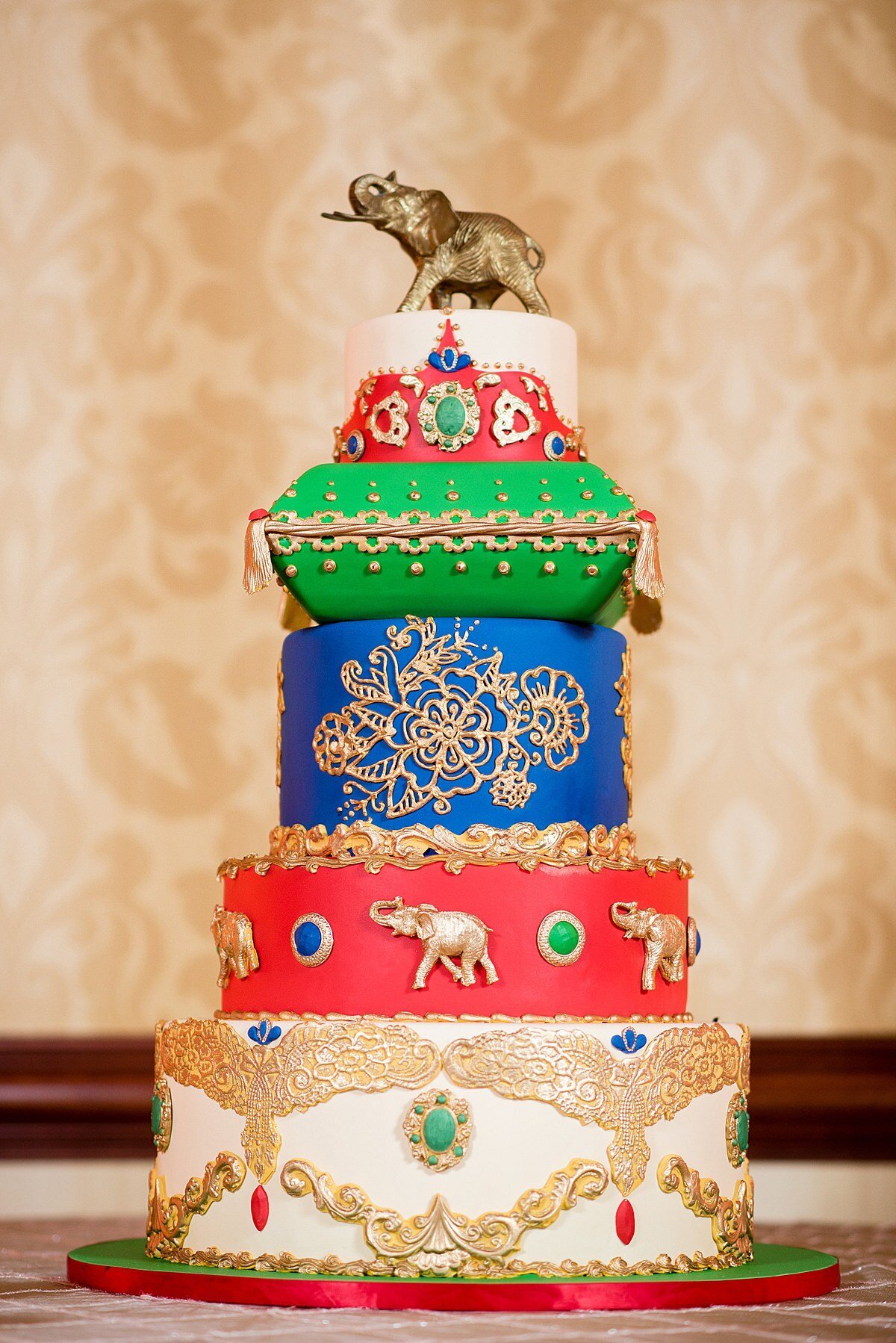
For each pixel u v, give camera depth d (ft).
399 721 6.89
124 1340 5.33
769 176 12.67
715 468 12.37
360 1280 6.23
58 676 12.07
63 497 12.23
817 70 12.73
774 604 12.28
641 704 12.10
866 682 12.26
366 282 12.46
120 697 12.07
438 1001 6.60
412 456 7.46
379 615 7.06
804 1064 11.84
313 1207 6.45
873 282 12.65
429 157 12.54
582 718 7.06
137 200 12.51
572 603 6.99
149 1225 7.18
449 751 6.86
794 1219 11.69
